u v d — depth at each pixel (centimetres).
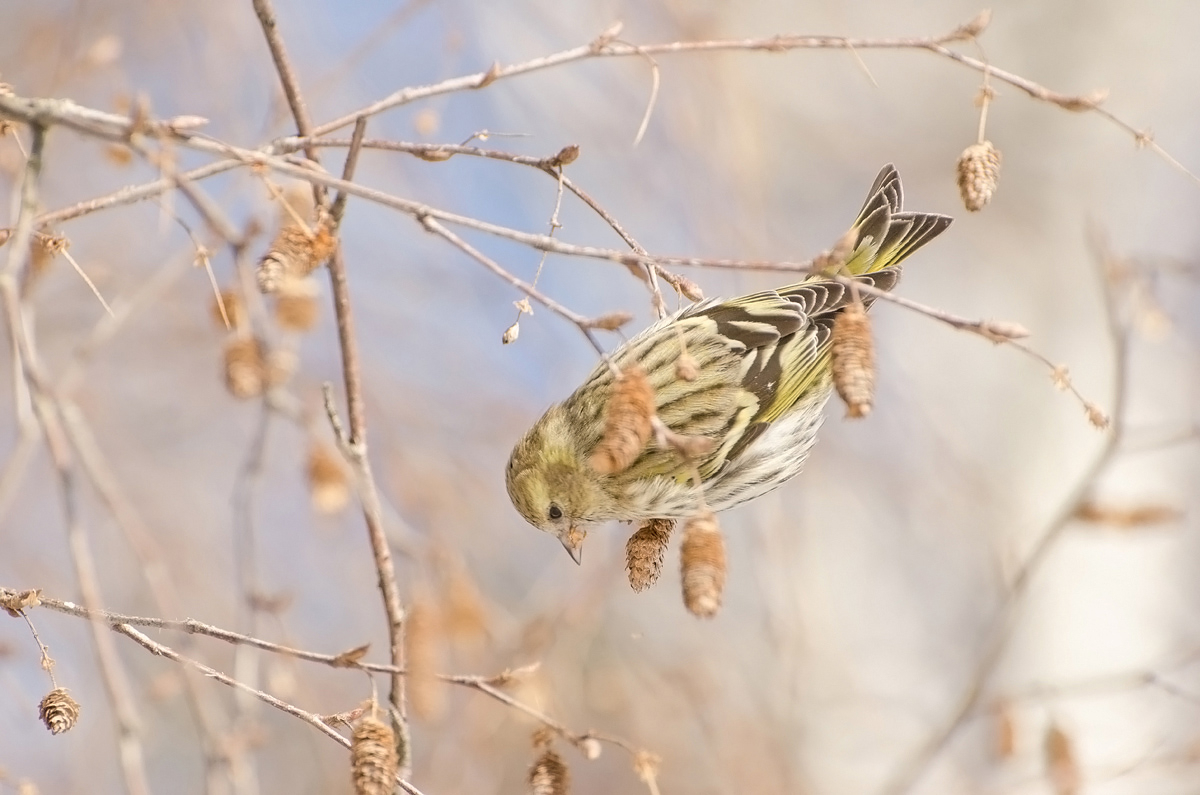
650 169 1391
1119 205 1562
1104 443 1455
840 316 559
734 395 763
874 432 1452
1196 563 1442
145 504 1274
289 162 611
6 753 1148
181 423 1362
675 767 1307
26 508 1245
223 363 749
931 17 1606
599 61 1433
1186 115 1591
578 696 1280
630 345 793
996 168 618
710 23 1386
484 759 1166
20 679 1105
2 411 1224
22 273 725
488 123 1453
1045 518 1422
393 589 656
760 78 1589
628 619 1374
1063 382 554
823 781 1332
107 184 1231
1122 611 1386
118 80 1195
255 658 836
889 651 1414
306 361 1295
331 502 809
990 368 1518
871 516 1458
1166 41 1583
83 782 1137
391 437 1248
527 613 1265
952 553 1448
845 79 1617
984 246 1558
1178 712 1330
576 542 816
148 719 1170
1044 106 1582
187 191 592
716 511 832
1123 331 941
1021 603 1098
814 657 1362
